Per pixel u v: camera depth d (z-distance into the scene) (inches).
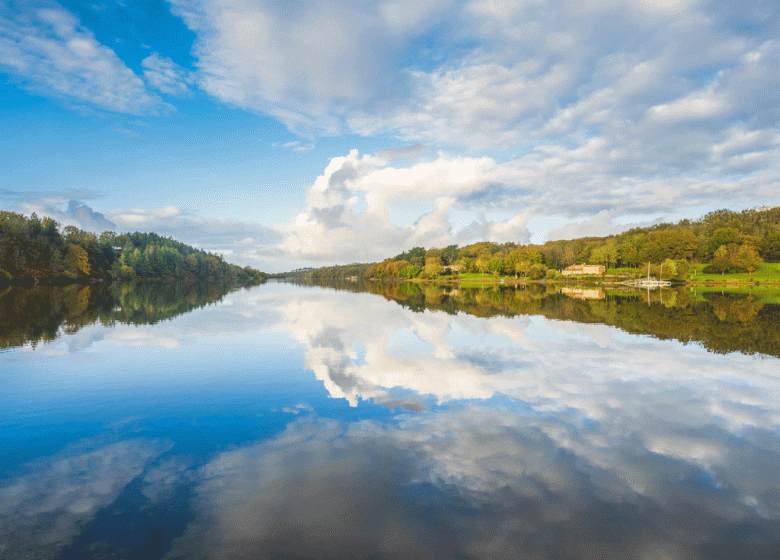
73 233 5098.4
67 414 428.8
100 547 218.2
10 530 232.5
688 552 215.2
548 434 362.9
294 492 269.7
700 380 538.9
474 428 376.5
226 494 268.4
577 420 396.5
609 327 1042.7
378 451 329.1
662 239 5895.7
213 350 757.3
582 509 250.5
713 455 324.2
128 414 426.9
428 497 262.2
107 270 5388.8
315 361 662.5
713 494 268.8
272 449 335.9
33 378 568.7
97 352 742.5
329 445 341.7
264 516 244.4
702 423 389.7
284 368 616.1
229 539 223.8
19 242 3794.3
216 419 408.2
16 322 1155.9
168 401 466.6
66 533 230.1
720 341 828.6
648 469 300.5
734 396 472.4
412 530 230.1
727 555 213.6
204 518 243.0
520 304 1862.7
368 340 862.5
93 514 248.5
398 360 665.0
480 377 557.9
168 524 237.5
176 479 289.4
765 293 2746.1
